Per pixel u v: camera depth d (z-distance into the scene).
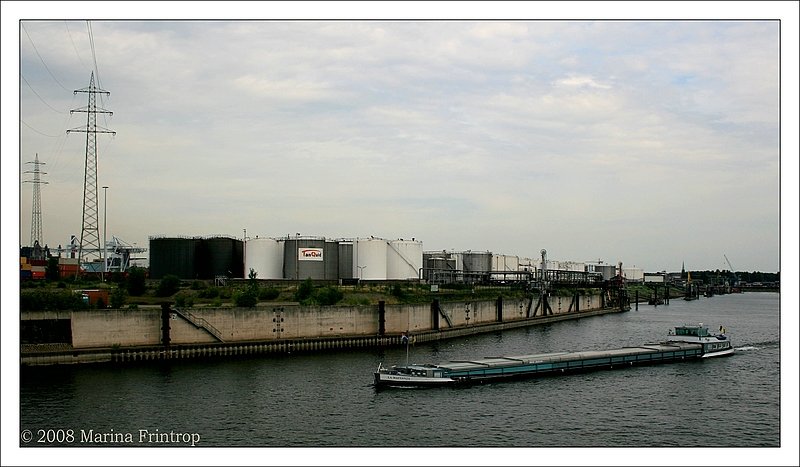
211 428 77.81
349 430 77.69
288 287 182.62
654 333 191.00
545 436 76.25
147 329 123.75
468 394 96.00
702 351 133.50
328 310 146.00
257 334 136.12
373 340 147.25
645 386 103.62
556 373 113.19
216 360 122.88
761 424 82.38
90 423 79.31
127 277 168.62
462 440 74.25
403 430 77.75
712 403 92.94
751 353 141.88
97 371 109.75
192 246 194.62
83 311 118.38
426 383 100.06
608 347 154.12
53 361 113.38
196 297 152.38
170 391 95.44
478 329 187.75
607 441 74.75
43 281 162.62
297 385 100.44
